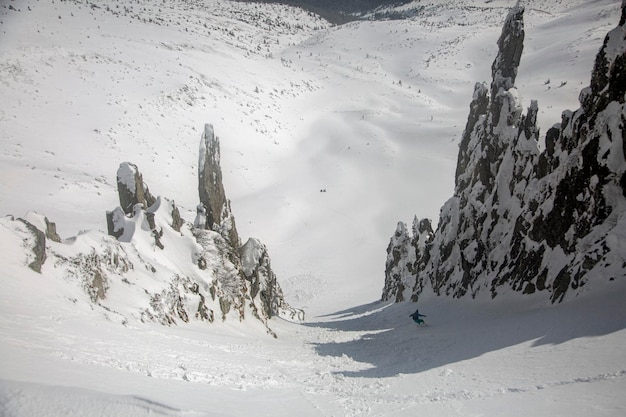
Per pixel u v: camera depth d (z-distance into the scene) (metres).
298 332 36.31
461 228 38.41
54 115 95.19
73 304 15.07
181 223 31.39
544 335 16.73
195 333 20.38
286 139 137.00
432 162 115.56
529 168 31.64
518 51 41.22
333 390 12.55
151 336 15.40
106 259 20.41
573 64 179.38
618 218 20.98
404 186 104.81
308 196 102.19
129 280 21.17
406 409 10.31
